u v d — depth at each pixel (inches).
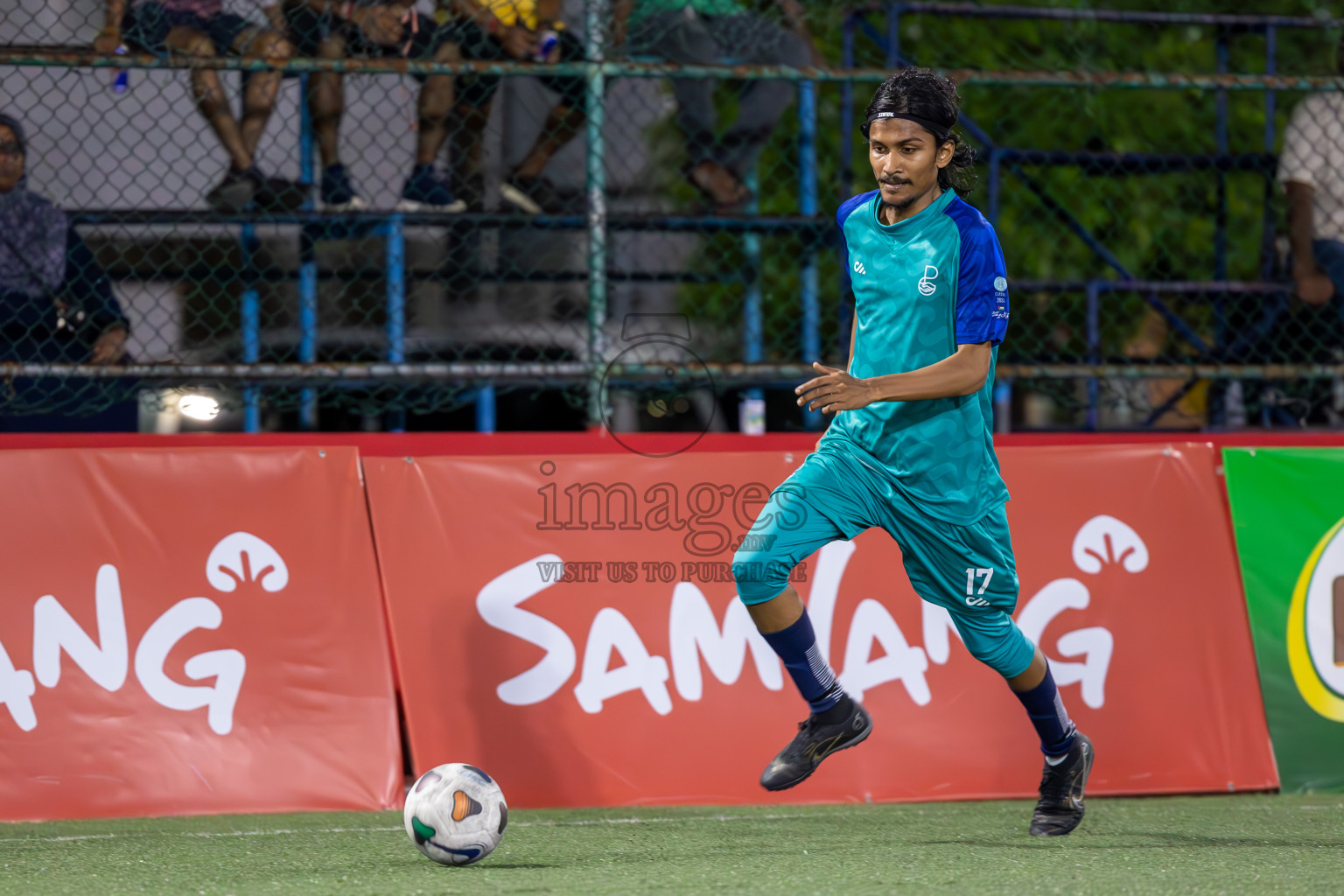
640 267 800.9
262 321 746.2
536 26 708.0
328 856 437.7
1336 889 375.2
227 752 538.0
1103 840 466.6
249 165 716.0
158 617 546.3
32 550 543.8
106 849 455.2
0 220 663.1
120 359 685.3
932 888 375.6
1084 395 882.8
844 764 564.1
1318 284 797.2
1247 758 587.8
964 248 429.1
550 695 560.1
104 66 636.1
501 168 747.4
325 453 571.5
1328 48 1238.9
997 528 450.0
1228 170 879.1
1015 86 714.2
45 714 531.2
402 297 726.5
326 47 711.7
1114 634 590.6
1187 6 1350.9
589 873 401.7
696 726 563.5
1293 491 614.2
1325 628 604.4
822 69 687.1
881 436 442.6
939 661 581.0
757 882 385.7
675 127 802.2
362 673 553.3
